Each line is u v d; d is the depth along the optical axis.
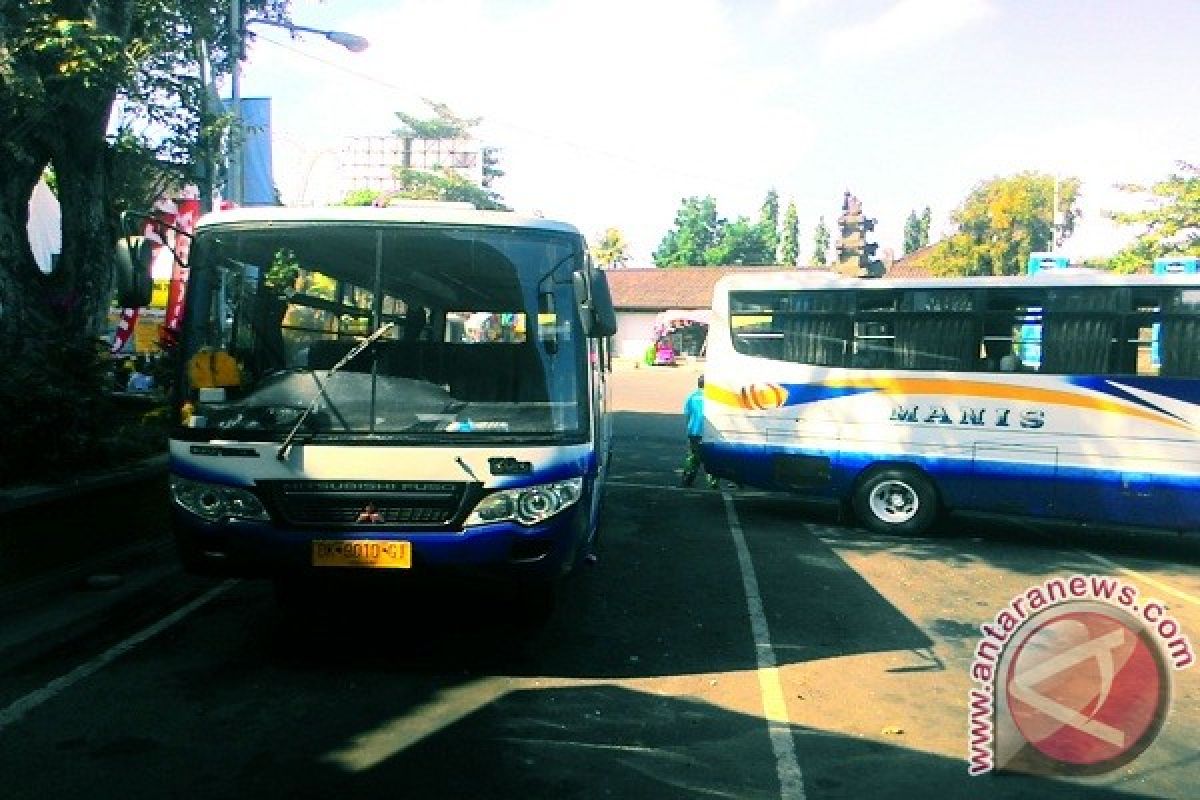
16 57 7.39
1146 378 9.35
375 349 5.20
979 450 9.94
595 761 4.16
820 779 4.06
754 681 5.28
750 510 11.38
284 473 4.91
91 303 8.92
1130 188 23.30
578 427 5.19
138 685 4.95
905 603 7.14
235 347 5.24
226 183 12.66
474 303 5.29
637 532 9.69
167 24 9.68
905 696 5.12
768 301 10.94
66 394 6.95
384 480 4.89
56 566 6.55
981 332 9.99
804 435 10.67
